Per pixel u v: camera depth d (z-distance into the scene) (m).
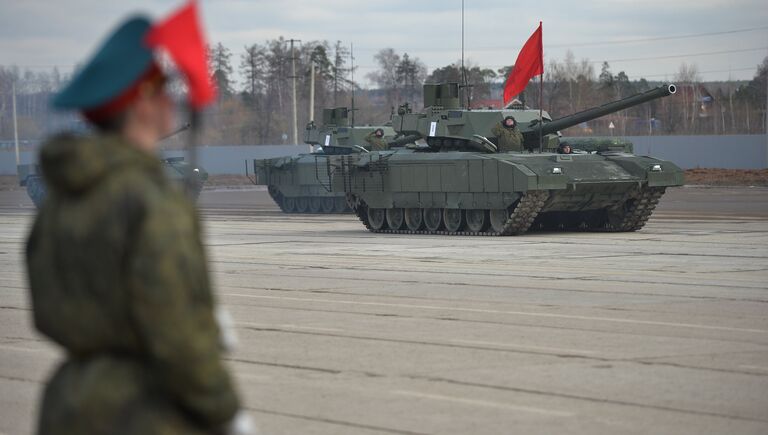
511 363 39.72
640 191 110.69
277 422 31.48
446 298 58.75
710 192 197.62
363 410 32.78
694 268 72.81
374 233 119.12
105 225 13.63
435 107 126.12
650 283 64.25
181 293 13.50
